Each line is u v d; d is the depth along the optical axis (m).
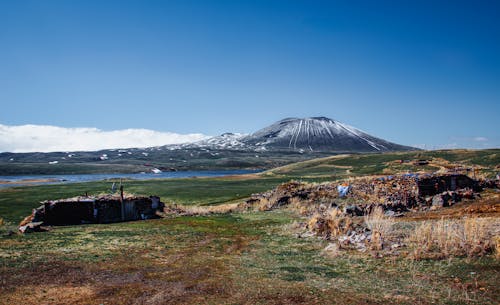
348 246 15.40
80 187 68.88
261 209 35.06
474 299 8.88
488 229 14.79
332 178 82.88
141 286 11.19
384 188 36.88
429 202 29.75
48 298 10.16
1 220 29.69
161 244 18.39
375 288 10.18
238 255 15.69
